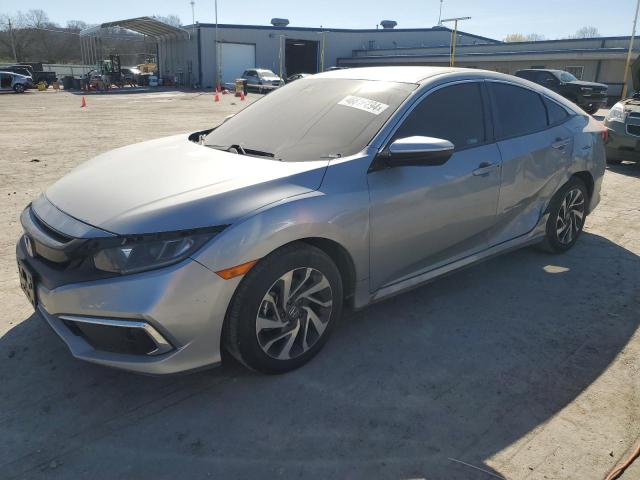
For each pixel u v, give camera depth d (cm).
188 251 236
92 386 272
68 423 246
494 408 261
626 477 220
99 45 5512
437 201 327
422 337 325
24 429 242
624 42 3062
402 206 307
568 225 459
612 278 416
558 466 224
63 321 251
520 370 293
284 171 277
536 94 422
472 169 347
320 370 289
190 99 2858
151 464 224
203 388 273
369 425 248
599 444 237
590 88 1919
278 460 227
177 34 4528
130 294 229
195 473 219
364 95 341
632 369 294
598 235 519
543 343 321
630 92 2911
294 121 343
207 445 235
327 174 281
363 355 304
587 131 454
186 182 270
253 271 253
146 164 306
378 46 4988
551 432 245
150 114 1858
